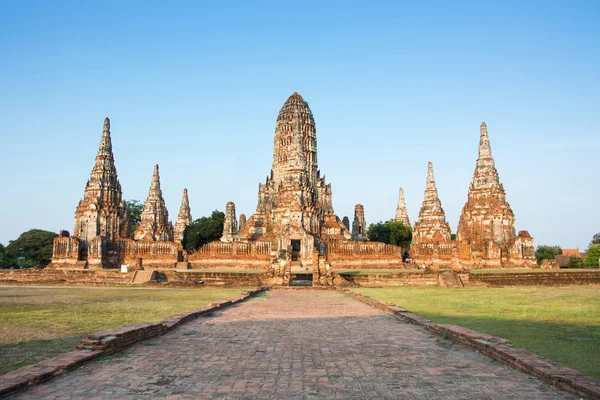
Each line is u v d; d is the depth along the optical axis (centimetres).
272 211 8694
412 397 1205
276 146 10656
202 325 2416
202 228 12350
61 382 1328
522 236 8681
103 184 8619
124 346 1772
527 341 1903
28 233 12656
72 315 2720
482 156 9238
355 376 1407
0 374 1402
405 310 2816
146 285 5709
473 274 6191
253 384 1327
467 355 1675
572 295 4262
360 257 8181
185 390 1268
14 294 4338
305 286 5597
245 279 5800
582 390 1164
